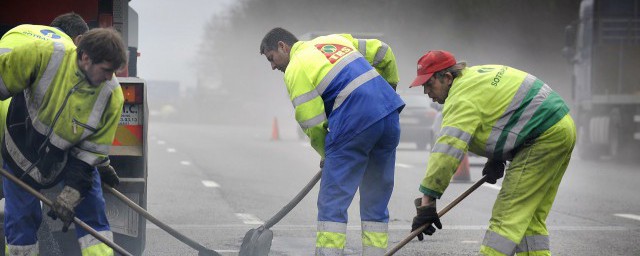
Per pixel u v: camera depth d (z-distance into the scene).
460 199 8.50
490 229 8.15
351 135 8.38
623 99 29.33
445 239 12.19
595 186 20.06
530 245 8.34
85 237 7.87
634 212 15.20
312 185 9.38
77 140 7.50
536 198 8.14
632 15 29.52
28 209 7.90
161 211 15.05
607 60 29.45
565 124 8.09
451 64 8.20
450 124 7.97
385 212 8.88
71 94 7.45
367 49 9.45
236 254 10.89
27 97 7.58
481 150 8.15
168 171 23.52
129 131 9.50
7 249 8.02
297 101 8.43
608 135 29.28
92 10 11.74
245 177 21.88
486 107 8.00
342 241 8.37
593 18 29.70
